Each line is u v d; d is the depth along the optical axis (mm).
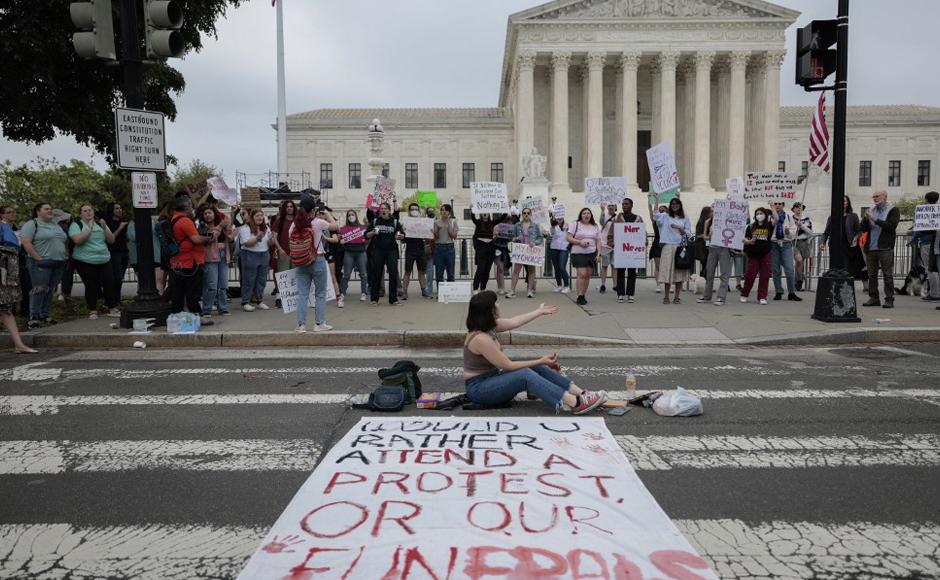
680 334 9836
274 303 13617
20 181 42625
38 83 15953
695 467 4441
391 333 9656
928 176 68000
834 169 10359
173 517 3748
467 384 5891
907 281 14156
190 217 10477
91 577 3125
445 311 12039
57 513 3820
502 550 3186
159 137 10367
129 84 10008
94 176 49562
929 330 9562
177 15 9820
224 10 17734
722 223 12305
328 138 68938
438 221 13867
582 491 3895
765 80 56781
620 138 58812
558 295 14305
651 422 5469
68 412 5930
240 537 3498
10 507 3910
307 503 3746
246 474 4387
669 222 12648
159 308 10383
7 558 3309
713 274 12828
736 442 4957
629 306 12500
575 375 7410
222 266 11938
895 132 68062
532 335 9531
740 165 56125
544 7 56250
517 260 13703
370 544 3256
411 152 69062
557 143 56438
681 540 3309
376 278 13062
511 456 4500
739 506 3822
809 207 34062
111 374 7547
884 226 11867
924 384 6801
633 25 56000
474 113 73688
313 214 10516
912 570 3125
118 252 12695
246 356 8750
